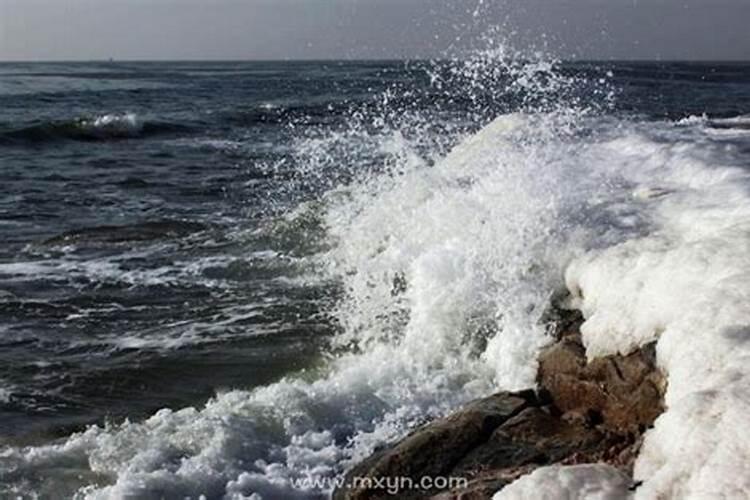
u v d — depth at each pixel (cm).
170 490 556
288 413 650
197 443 611
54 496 558
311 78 8119
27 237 1310
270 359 796
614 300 620
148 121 3108
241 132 3067
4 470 587
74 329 898
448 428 559
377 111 2864
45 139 2717
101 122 2888
